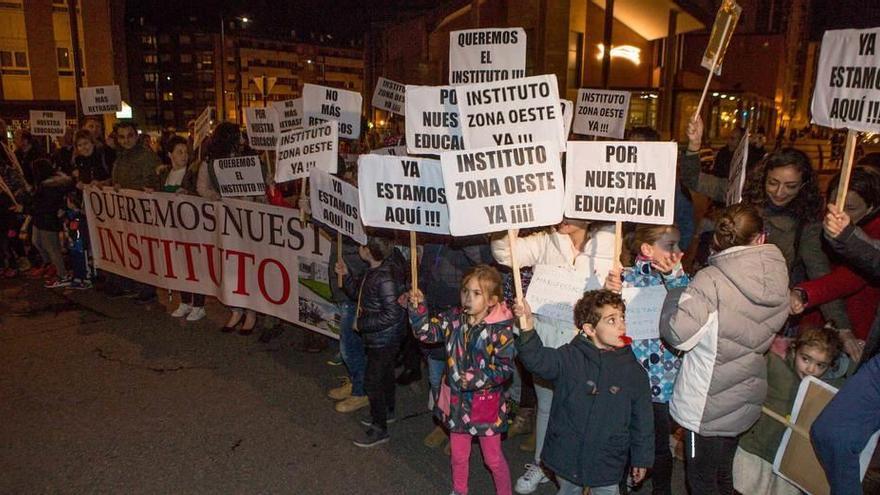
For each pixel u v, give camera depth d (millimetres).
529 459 4637
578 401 3309
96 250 8672
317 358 6457
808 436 3412
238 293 7035
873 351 3229
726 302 3098
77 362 6293
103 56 33281
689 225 4941
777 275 3096
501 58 5465
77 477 4328
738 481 3809
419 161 3988
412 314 4062
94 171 9070
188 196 7309
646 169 3496
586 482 3332
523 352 3363
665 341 3408
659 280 3746
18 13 31266
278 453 4648
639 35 21531
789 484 3643
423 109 4469
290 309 6605
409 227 4078
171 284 7695
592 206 3641
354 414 5270
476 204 3557
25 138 11445
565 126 5094
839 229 3314
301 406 5395
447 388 3920
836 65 3344
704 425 3260
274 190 7629
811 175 3865
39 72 32062
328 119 6426
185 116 129000
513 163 3531
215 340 6945
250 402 5457
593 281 3898
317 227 6141
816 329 3516
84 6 32500
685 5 19000
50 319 7621
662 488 3812
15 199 9898
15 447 4707
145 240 7852
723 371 3170
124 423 5062
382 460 4594
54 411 5258
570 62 20000
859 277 3666
